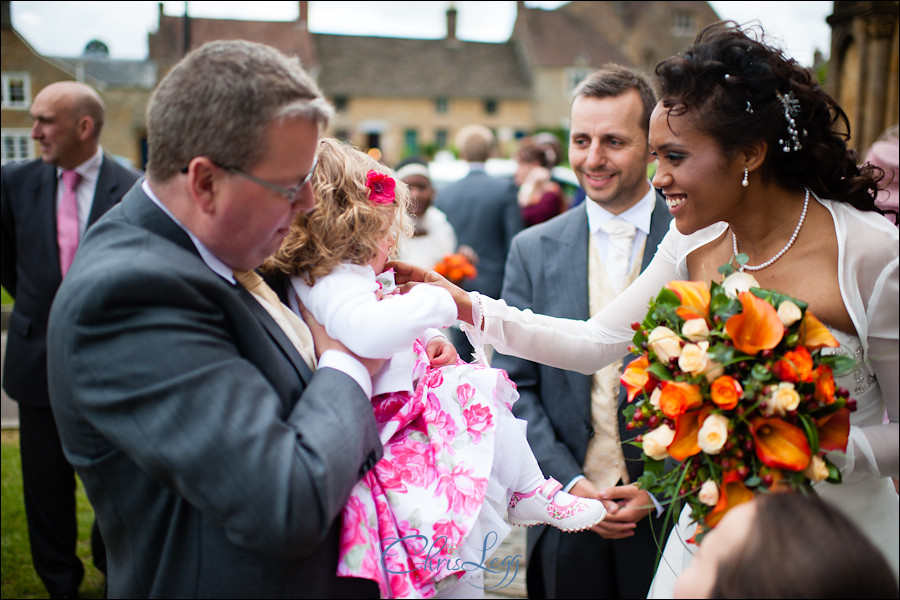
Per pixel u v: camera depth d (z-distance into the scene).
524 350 2.13
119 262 1.30
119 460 1.36
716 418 1.49
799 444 1.46
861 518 1.73
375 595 1.48
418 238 5.54
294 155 1.35
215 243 1.41
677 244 2.04
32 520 3.46
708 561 1.17
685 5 32.75
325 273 1.60
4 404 6.14
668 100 1.67
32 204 3.52
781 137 1.67
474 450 1.61
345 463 1.36
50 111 3.46
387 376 1.60
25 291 3.49
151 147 1.41
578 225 2.55
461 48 50.34
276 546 1.28
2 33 6.28
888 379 1.71
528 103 49.31
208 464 1.26
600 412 2.39
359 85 47.62
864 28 5.82
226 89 1.31
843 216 1.72
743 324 1.52
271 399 1.35
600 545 2.39
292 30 46.22
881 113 5.85
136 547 1.40
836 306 1.69
